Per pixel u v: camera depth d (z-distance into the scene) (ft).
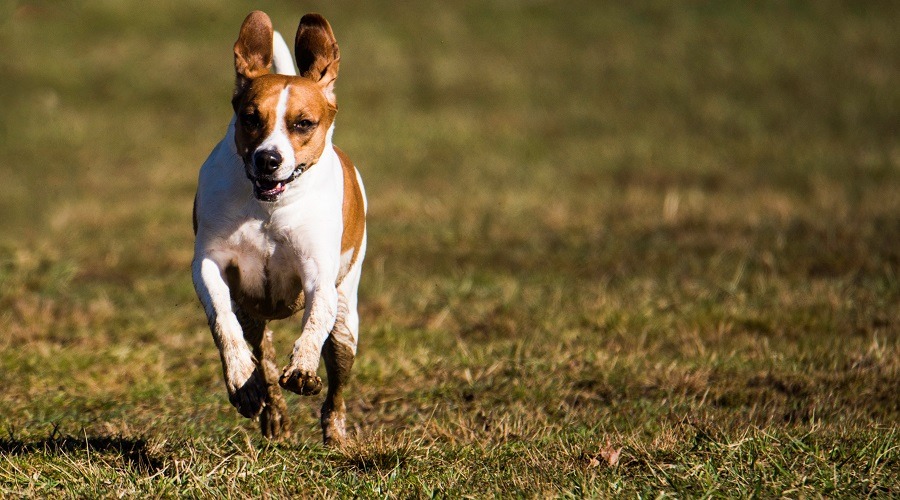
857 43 82.89
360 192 22.27
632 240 43.78
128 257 42.98
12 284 36.60
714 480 16.94
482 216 49.37
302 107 18.60
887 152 60.34
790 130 67.00
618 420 22.68
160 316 33.27
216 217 19.16
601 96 75.82
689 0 93.04
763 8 90.63
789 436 18.94
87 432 21.59
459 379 26.21
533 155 64.08
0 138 68.18
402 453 19.27
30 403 23.72
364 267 40.70
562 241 44.47
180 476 17.79
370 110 73.36
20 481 17.70
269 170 17.92
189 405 23.84
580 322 31.35
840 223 43.93
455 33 87.71
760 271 37.11
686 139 66.23
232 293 20.29
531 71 80.94
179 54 82.43
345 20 88.79
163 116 73.10
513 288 35.45
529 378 26.05
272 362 21.85
